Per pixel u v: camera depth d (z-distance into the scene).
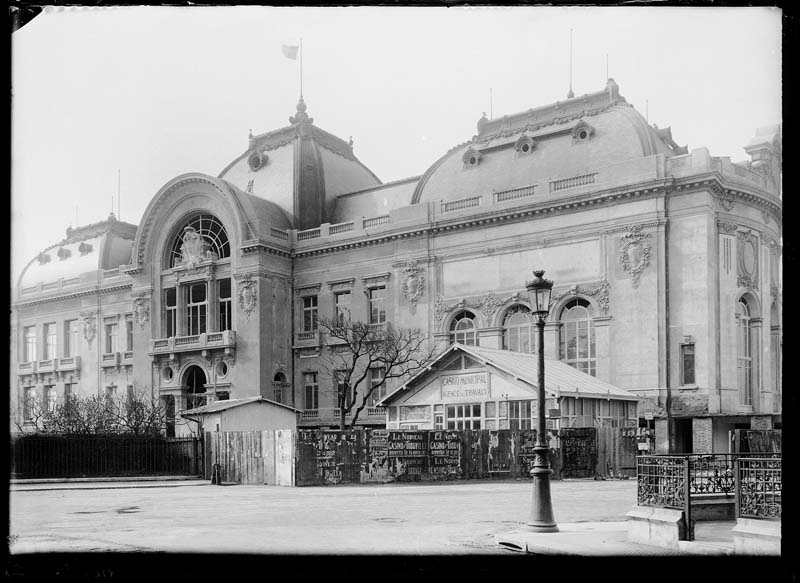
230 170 68.19
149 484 33.75
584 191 45.91
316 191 62.41
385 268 54.72
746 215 43.97
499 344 48.84
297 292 59.22
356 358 50.88
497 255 49.56
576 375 40.22
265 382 56.56
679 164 43.12
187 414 40.75
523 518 18.91
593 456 34.50
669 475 13.08
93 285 69.81
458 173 54.78
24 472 36.31
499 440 34.25
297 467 31.33
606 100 49.62
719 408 41.72
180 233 62.91
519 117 53.19
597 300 45.16
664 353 42.62
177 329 61.22
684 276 42.66
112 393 67.62
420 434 32.97
